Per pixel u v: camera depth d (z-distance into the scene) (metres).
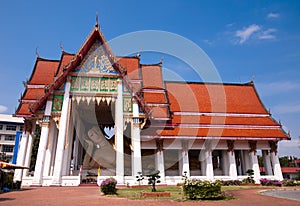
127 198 12.59
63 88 23.58
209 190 12.46
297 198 13.67
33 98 25.34
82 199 12.10
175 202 11.27
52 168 23.33
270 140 28.88
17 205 10.11
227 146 28.23
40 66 29.44
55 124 24.06
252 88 35.69
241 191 18.19
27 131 24.58
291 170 57.69
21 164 23.27
